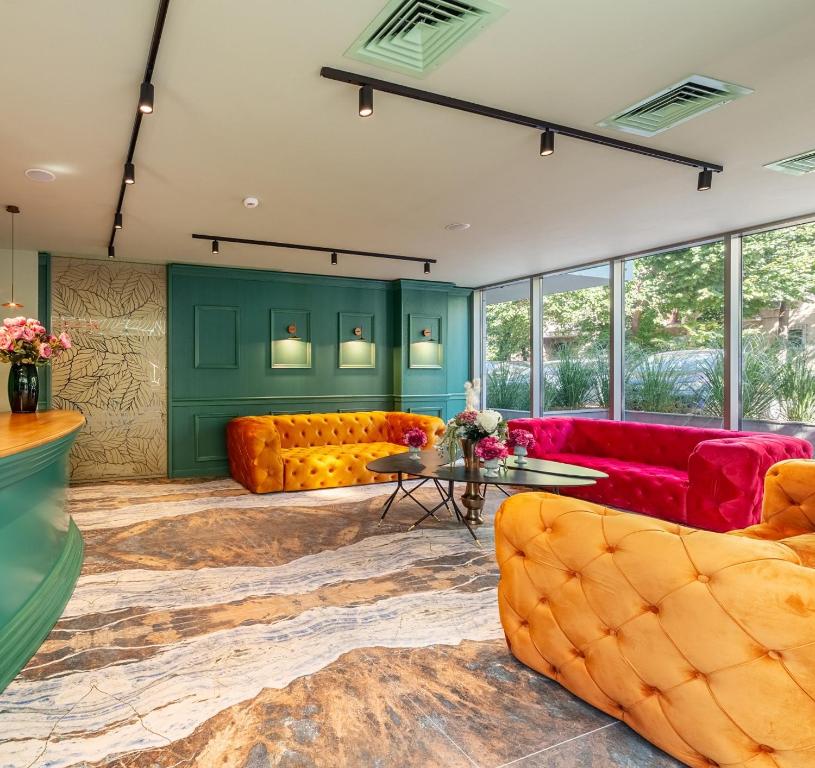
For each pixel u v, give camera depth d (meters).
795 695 1.27
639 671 1.60
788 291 4.56
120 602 2.84
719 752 1.42
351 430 6.84
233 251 5.76
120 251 5.75
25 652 2.22
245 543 3.84
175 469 6.41
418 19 1.95
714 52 2.16
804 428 4.47
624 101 2.56
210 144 3.02
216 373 6.65
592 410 6.33
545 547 1.91
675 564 1.50
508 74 2.32
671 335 5.48
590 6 1.87
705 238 5.12
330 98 2.51
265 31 2.00
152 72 2.23
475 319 8.30
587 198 3.99
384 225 4.74
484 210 4.30
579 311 6.50
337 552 3.64
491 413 3.91
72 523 3.74
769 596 1.32
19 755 1.67
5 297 5.58
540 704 1.91
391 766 1.61
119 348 6.22
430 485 5.90
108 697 1.98
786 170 3.44
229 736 1.76
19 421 3.38
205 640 2.42
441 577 3.20
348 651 2.32
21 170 3.39
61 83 2.37
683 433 4.70
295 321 7.11
